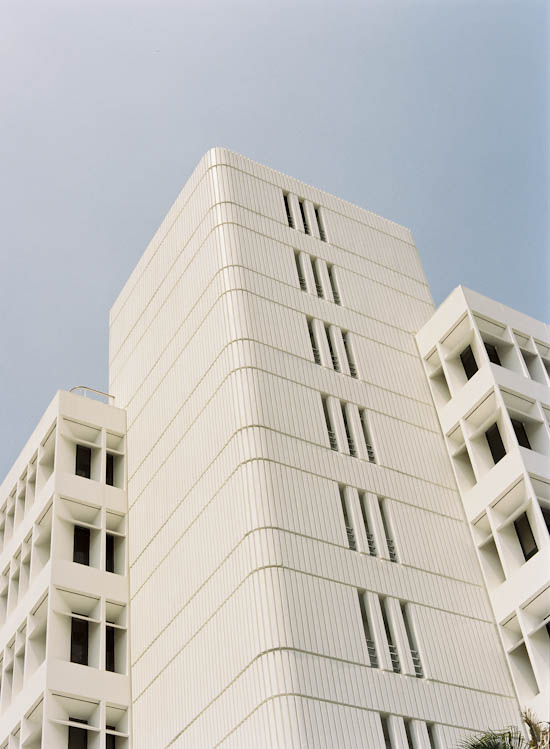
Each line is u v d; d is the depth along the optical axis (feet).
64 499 147.84
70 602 138.00
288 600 106.63
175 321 154.40
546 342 156.15
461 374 148.46
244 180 160.04
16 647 142.61
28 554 154.61
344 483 125.08
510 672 119.44
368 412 138.51
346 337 148.05
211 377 135.74
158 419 150.20
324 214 166.71
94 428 160.35
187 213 162.71
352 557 117.08
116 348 176.24
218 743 104.53
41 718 130.52
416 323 160.45
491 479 133.28
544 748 97.86
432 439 142.82
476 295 152.87
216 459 126.82
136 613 135.95
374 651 110.52
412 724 106.01
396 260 170.19
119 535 147.23
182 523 130.93
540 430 139.33
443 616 119.96
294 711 97.30
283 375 132.05
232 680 106.32
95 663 132.16
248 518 114.52
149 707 123.03
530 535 128.57
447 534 130.62
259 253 148.46
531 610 122.42
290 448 123.24
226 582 114.62
